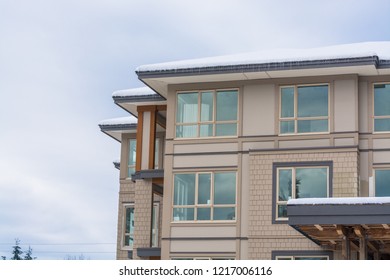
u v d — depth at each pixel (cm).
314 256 2875
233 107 3116
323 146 2947
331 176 2908
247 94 3103
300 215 2400
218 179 3077
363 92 3002
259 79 3095
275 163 2991
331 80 3003
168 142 3164
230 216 3025
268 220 2953
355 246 2742
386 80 2989
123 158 3862
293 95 3044
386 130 2961
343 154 2914
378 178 2928
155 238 3534
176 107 3184
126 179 3828
